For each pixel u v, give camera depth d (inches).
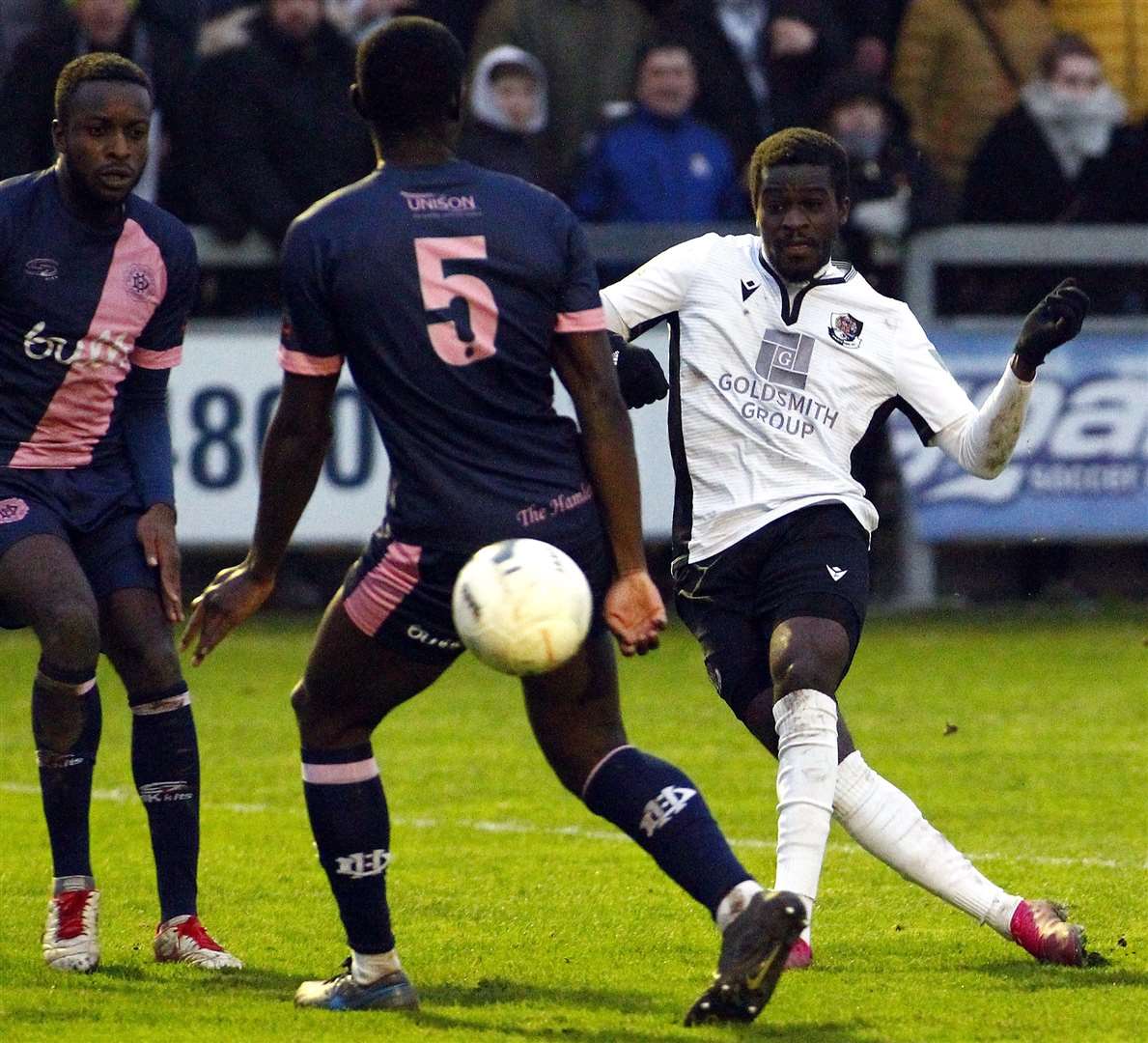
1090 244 1939.0
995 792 1152.8
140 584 774.5
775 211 767.7
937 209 1867.6
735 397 772.6
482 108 1765.5
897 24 1991.9
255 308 1863.9
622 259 1807.3
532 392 631.8
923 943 796.6
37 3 1905.8
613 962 765.3
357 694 650.2
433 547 619.8
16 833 1048.8
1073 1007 673.6
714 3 1862.7
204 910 868.6
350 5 1909.4
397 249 617.0
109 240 768.9
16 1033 639.1
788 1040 625.9
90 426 775.1
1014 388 724.0
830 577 743.7
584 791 641.0
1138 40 2066.9
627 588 628.7
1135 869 947.3
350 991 675.4
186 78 1795.0
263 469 635.5
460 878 937.5
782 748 724.0
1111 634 1779.0
